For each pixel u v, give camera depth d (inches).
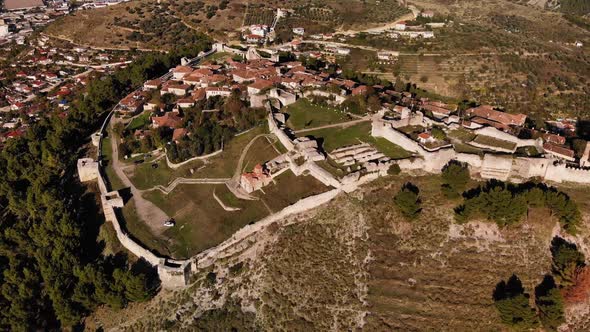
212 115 6697.8
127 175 5959.6
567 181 4719.5
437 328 3769.7
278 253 4419.3
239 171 5669.3
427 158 4909.0
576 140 5590.6
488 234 4298.7
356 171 4881.9
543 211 4382.4
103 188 5669.3
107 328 4367.6
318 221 4613.7
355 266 4200.3
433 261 4160.9
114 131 6909.5
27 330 4286.4
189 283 4453.7
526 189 4490.7
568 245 4222.4
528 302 3772.1
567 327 3799.2
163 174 5895.7
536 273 4045.3
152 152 6402.6
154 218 5167.3
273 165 5403.5
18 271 4724.4
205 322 4106.8
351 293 4035.4
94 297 4416.8
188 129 6510.8
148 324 4261.8
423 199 4608.8
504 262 4116.6
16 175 6309.1
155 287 4488.2
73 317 4355.3
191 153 6063.0
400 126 5585.6
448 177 4598.9
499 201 4261.8
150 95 7795.3
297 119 6240.2
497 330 3740.2
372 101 6358.3
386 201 4640.8
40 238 4997.5
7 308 4372.5
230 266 4498.0
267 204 4992.6
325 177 4918.8
